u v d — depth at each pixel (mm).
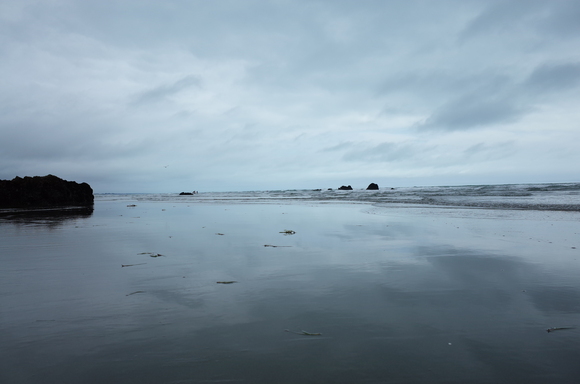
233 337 3719
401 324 4059
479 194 35906
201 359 3258
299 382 2875
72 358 3275
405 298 4977
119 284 5723
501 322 4094
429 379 2914
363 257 7766
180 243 9859
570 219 14602
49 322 4137
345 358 3271
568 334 3738
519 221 14156
